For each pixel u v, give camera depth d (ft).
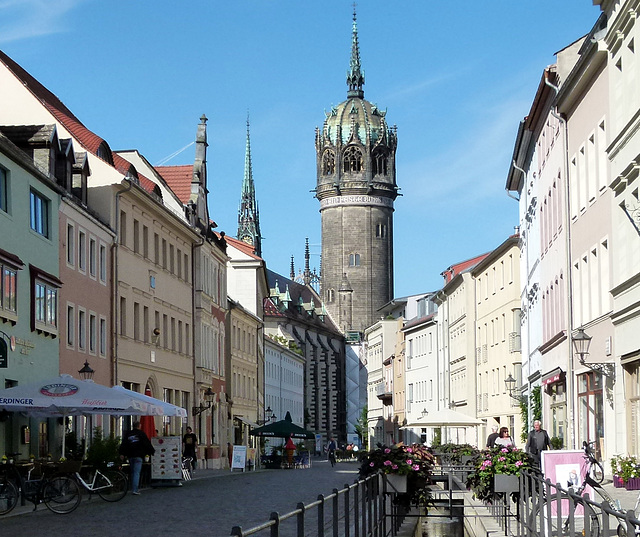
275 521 31.50
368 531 61.77
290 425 277.85
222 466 255.50
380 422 501.15
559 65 148.66
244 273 329.52
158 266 197.36
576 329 141.38
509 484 79.71
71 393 104.73
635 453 111.24
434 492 127.44
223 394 260.01
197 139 249.14
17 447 120.57
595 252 130.11
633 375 112.16
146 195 181.16
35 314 128.36
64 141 148.56
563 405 155.12
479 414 283.38
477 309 287.69
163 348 200.54
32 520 82.53
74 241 147.74
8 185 121.08
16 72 171.12
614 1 111.65
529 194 201.16
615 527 33.45
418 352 395.34
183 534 69.92
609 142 119.55
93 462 106.52
